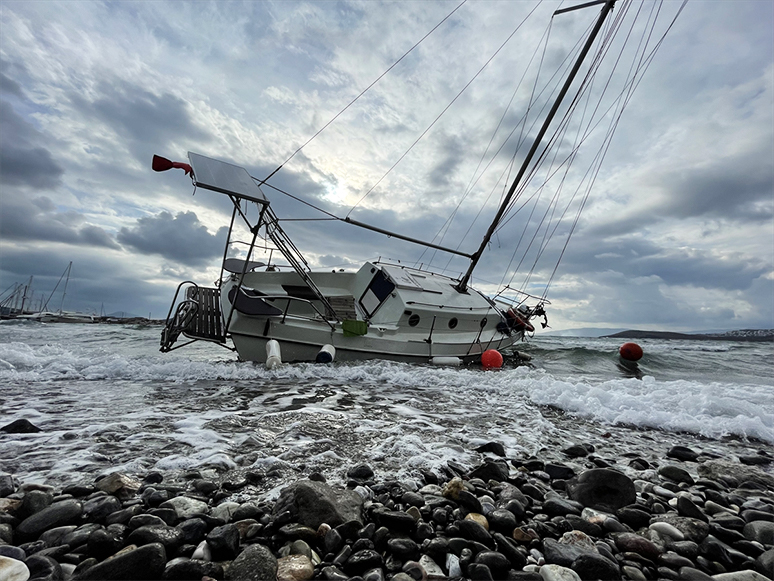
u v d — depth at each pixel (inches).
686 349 943.7
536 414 256.5
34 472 131.7
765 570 97.0
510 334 587.2
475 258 569.6
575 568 91.7
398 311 448.8
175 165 315.6
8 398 237.1
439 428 210.2
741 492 154.2
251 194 328.8
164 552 84.3
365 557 89.0
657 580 93.4
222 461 145.4
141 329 956.0
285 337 386.0
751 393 316.5
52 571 78.2
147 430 181.6
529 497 133.0
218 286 432.1
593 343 1175.0
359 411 234.8
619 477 135.2
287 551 90.7
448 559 92.0
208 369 342.6
